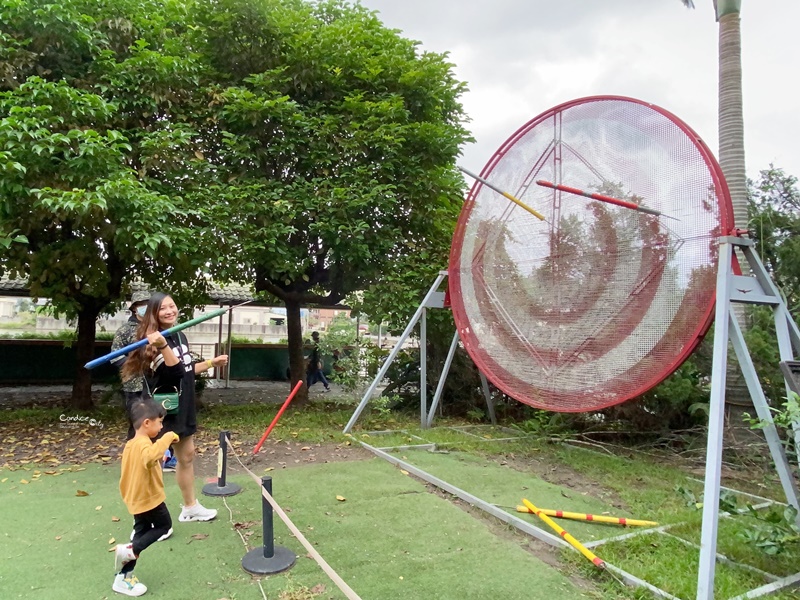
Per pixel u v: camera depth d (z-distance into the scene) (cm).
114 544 326
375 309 768
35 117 552
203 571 292
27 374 1301
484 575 294
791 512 303
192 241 654
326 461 533
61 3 621
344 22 864
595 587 286
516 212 598
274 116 737
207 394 1145
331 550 321
